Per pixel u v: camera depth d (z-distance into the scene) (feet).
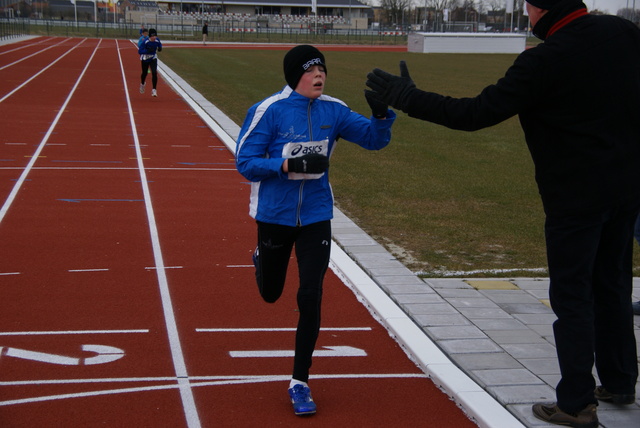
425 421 13.25
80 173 34.99
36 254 22.61
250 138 13.53
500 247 24.76
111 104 63.16
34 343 16.11
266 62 122.93
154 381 14.49
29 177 33.65
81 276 20.74
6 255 22.39
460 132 54.54
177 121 54.70
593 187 11.98
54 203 29.12
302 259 13.56
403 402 13.97
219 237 25.27
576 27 11.88
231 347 16.26
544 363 15.25
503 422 12.70
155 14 316.19
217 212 28.73
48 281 20.22
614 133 11.98
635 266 23.26
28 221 26.35
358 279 20.58
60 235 24.76
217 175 36.01
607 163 11.94
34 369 14.83
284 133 13.48
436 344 16.25
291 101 13.51
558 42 11.76
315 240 13.61
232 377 14.80
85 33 240.12
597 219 12.15
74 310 18.16
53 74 89.66
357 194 32.40
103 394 13.85
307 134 13.51
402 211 29.50
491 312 18.29
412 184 34.94
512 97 11.80
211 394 14.03
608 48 11.81
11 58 114.21
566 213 12.21
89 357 15.49
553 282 12.71
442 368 14.99
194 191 32.24
